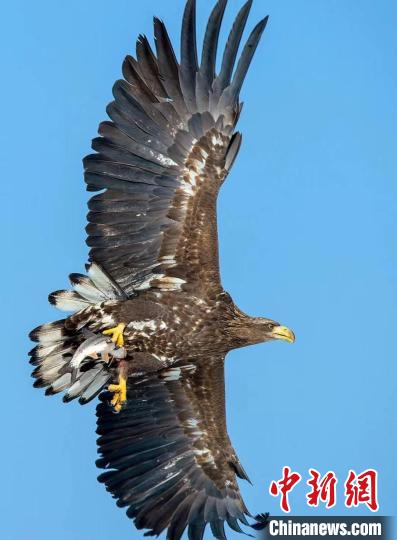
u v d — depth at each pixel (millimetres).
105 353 16156
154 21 16516
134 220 16469
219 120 16781
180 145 16625
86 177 16328
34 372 16734
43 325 16391
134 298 16391
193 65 16656
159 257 16562
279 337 17250
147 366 16688
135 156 16469
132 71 16500
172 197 16562
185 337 16672
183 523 17500
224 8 16562
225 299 16828
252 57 16781
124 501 17438
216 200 16641
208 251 16609
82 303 16141
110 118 16406
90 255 16375
